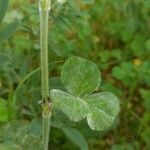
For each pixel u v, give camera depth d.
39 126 0.11
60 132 0.16
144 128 0.17
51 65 0.12
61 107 0.08
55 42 0.15
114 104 0.08
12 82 0.14
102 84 0.12
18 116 0.12
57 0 0.14
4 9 0.12
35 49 0.16
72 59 0.08
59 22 0.15
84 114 0.08
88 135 0.12
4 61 0.11
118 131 0.17
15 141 0.10
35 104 0.12
